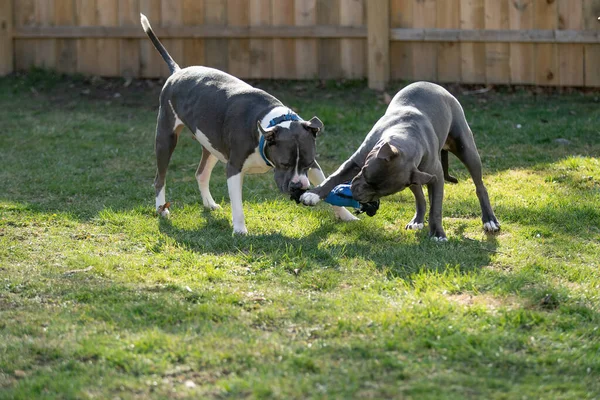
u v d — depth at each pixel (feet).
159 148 25.81
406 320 16.85
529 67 39.58
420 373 14.87
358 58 41.60
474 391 14.24
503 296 18.33
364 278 19.70
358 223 24.11
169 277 20.02
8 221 24.56
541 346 16.01
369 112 37.73
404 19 40.45
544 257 21.13
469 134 23.66
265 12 41.88
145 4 43.04
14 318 17.56
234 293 18.72
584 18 38.34
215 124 23.73
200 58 43.01
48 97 42.60
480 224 24.16
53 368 15.30
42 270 20.49
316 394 14.02
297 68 42.27
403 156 19.49
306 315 17.38
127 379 14.70
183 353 15.57
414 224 23.86
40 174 30.32
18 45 45.06
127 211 25.77
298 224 24.23
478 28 39.68
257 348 15.83
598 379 14.79
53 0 44.27
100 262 20.86
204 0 42.37
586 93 39.45
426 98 22.74
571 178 28.25
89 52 44.47
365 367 14.98
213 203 26.22
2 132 36.47
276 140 21.36
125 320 17.26
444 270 19.92
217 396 14.12
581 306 17.74
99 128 37.01
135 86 43.55
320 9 41.34
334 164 31.40
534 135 33.99
